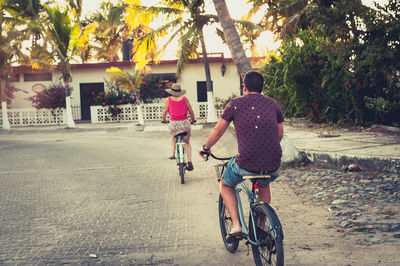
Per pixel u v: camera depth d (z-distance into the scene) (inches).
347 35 393.7
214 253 158.6
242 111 133.3
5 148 537.6
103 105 917.8
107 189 278.1
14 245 173.8
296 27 719.7
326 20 383.9
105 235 183.9
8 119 930.7
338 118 518.6
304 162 319.9
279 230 120.2
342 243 159.2
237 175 138.3
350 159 288.5
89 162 399.2
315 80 519.8
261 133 131.3
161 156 425.7
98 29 1243.8
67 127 815.7
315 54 521.3
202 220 201.3
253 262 148.4
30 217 216.4
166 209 223.9
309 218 193.5
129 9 731.4
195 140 561.0
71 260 155.2
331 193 235.0
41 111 936.3
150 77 985.5
